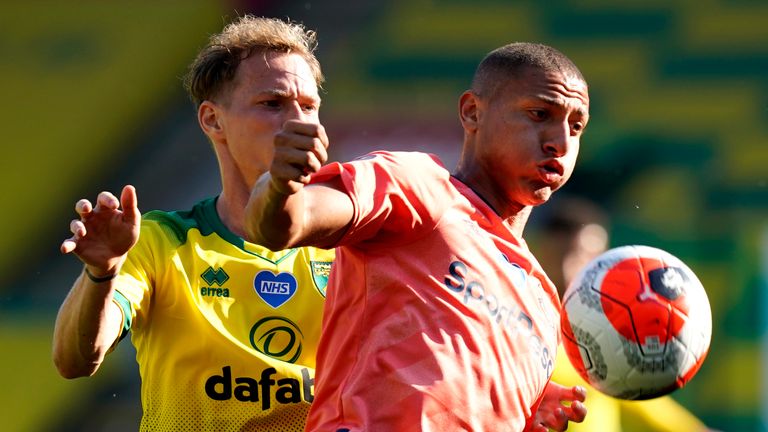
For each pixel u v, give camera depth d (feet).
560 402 44.83
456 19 223.92
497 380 38.22
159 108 231.91
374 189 35.70
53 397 167.94
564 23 215.72
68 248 36.52
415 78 219.20
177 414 47.47
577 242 73.31
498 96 40.52
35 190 220.84
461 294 37.93
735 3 207.92
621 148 191.01
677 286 41.06
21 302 198.49
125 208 37.11
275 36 49.24
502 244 39.93
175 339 47.62
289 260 49.62
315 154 30.63
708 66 201.57
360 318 38.17
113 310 44.04
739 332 126.31
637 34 209.87
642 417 77.46
